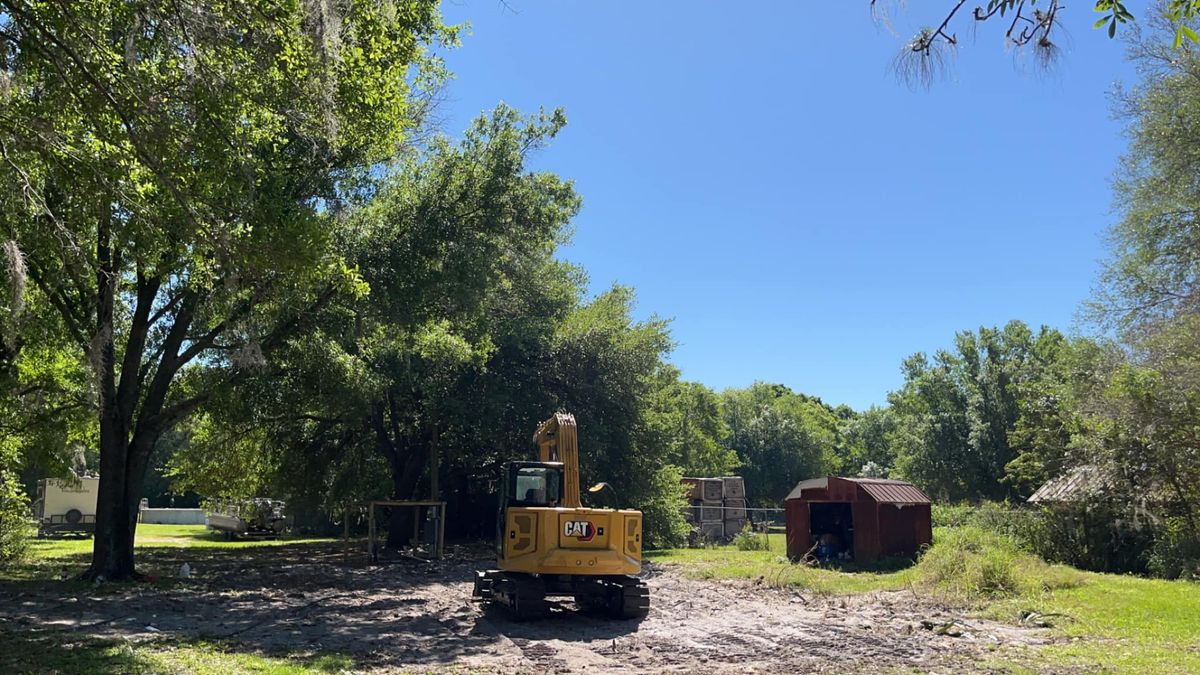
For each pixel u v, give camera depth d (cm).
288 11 835
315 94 915
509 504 1401
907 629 1198
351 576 1945
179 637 1045
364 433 3103
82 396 1719
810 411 8269
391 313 1756
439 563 2309
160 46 866
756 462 6838
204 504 4022
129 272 1666
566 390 2908
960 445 4831
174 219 941
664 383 3428
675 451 3300
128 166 910
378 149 1536
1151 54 2088
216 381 1856
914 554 2398
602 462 2844
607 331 2936
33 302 1309
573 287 3153
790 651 1034
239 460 3103
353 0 952
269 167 1301
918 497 2436
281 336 1734
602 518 1298
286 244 1036
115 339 1939
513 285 2750
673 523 3159
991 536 1906
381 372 2427
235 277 1055
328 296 1688
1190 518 2023
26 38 781
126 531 1723
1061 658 973
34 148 834
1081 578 1641
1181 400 1967
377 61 1274
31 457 2062
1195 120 2023
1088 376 2234
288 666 875
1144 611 1269
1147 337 2072
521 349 2781
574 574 1277
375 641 1076
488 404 2650
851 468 8138
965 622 1270
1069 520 2153
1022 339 4791
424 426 2895
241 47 869
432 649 1030
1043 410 2433
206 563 2281
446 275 1756
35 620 1160
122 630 1102
